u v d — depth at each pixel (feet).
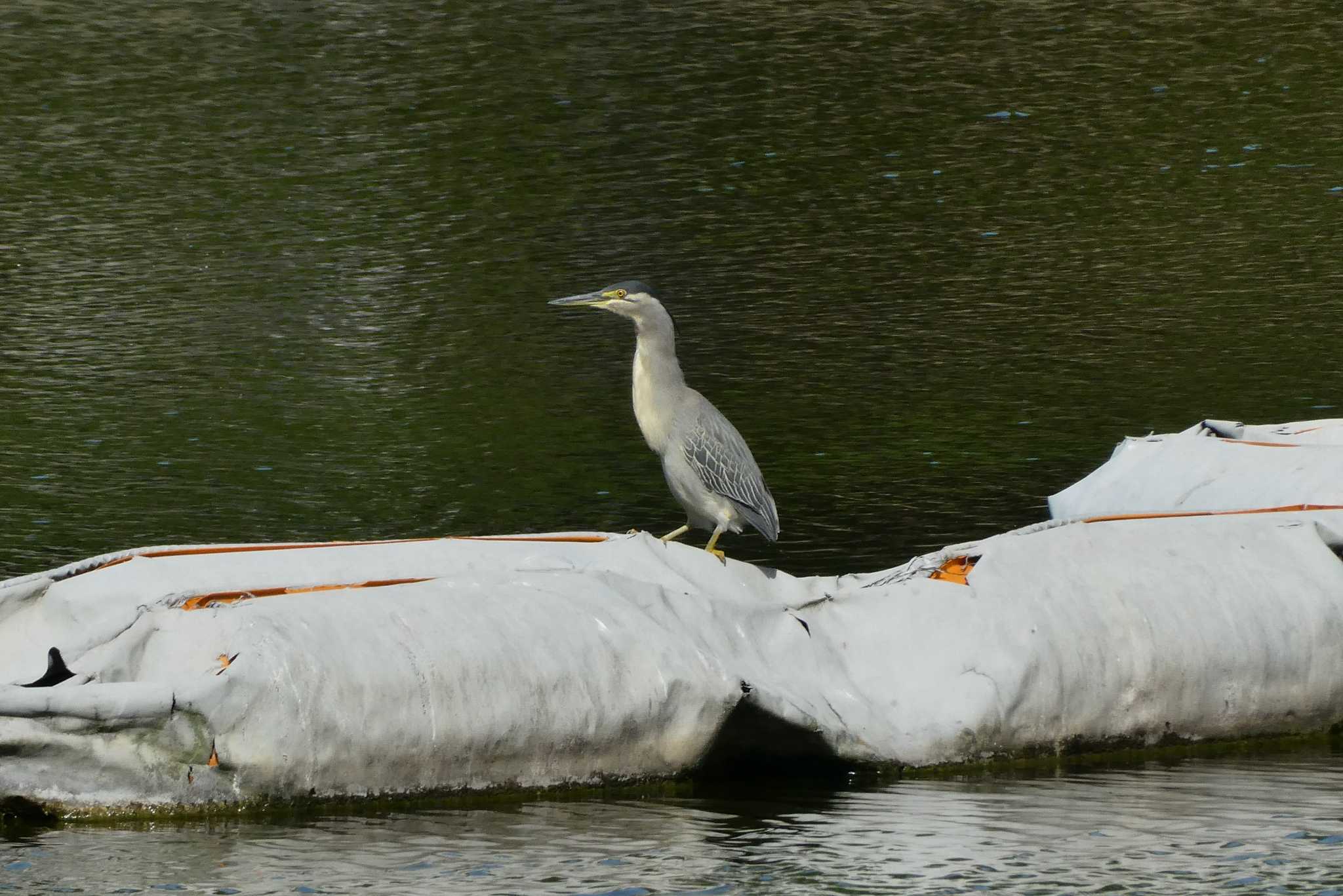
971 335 72.13
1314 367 65.62
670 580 34.53
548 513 50.21
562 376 67.10
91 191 100.63
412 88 124.67
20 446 58.39
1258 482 42.70
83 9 154.10
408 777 30.66
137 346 72.38
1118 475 47.03
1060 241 87.56
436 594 32.17
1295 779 33.19
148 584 32.42
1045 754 34.24
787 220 92.68
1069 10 145.38
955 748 33.53
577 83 125.49
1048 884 27.61
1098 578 35.70
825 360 68.90
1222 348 68.95
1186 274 80.89
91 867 27.89
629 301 36.27
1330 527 38.14
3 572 44.70
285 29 145.79
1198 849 29.17
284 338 73.46
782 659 33.68
